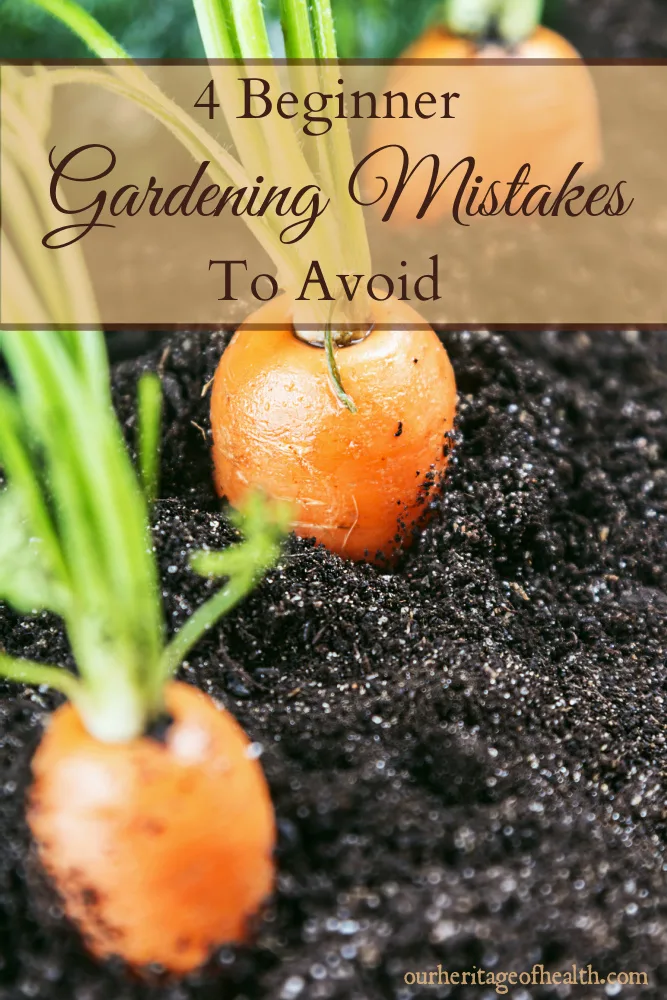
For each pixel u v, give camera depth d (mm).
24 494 965
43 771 980
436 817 1133
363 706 1256
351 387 1355
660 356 1969
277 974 1019
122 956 1014
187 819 952
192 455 1593
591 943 1069
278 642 1346
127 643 942
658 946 1084
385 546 1473
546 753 1262
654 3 2809
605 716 1331
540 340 1961
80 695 958
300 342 1394
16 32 2223
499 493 1521
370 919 1049
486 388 1721
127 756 949
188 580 1348
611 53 2678
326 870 1085
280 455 1386
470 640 1365
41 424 944
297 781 1145
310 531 1439
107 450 950
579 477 1690
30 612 1345
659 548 1622
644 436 1815
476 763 1207
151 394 996
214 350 1709
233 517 1461
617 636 1491
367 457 1377
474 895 1071
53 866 990
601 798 1257
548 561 1532
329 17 1266
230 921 1017
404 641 1348
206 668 1296
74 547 946
